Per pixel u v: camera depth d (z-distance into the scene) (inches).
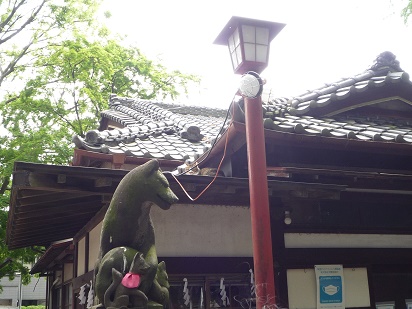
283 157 233.6
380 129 249.4
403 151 227.6
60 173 188.5
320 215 264.4
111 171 193.9
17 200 226.4
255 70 188.2
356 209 274.4
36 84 597.6
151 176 168.7
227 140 213.6
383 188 263.6
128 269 157.0
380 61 288.0
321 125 236.2
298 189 221.6
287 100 267.0
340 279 256.5
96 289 158.6
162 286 168.1
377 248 271.6
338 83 277.6
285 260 246.8
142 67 786.2
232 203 247.8
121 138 328.2
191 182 205.9
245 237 246.2
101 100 666.2
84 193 205.6
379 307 265.9
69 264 476.7
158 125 383.6
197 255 233.3
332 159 243.6
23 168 183.6
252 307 233.6
